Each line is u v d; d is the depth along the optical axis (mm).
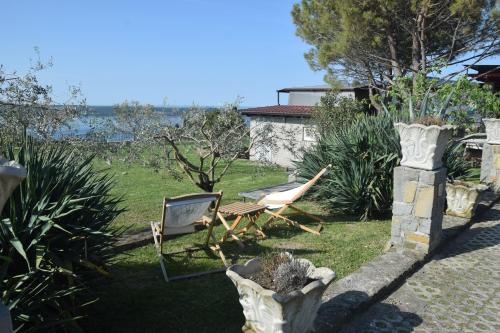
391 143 7426
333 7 14812
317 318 3557
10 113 6031
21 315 2725
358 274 4566
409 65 16141
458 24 13570
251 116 21219
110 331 3486
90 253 3578
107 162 7426
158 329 3521
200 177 8062
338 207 7719
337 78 16078
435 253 5590
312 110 16062
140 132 7926
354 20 13547
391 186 7344
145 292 4254
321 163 8633
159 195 10719
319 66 16344
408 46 15875
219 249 5098
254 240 6094
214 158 8227
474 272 4973
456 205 7301
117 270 4879
